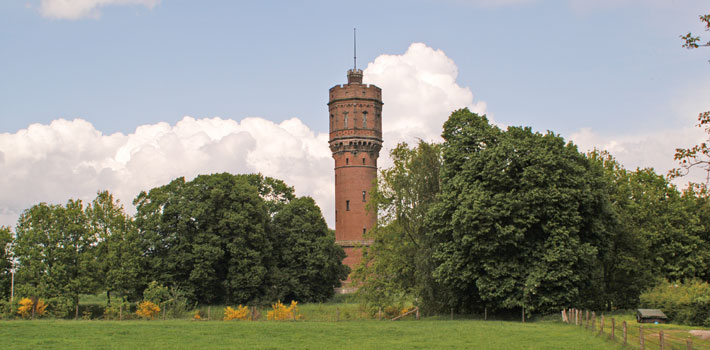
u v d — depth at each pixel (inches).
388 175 2231.8
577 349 1117.7
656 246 2329.0
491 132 1968.5
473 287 1977.1
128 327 1525.6
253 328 1519.4
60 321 1770.4
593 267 1950.1
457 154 1963.6
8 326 1540.4
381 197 2233.0
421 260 2039.9
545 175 1748.3
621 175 2423.7
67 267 2332.7
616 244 2183.8
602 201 1867.6
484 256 1811.0
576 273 1795.0
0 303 2098.9
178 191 2962.6
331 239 3521.2
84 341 1239.5
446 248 1866.4
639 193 2381.9
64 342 1220.5
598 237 1891.0
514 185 1790.1
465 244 1765.5
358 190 3981.3
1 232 2581.2
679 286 1908.2
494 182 1806.1
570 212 1758.1
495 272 1782.7
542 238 1823.3
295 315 2097.7
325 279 3442.4
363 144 4010.8
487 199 1763.0
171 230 2878.9
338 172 4045.3
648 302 1934.1
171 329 1477.6
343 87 4067.4
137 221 2876.5
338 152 4042.8
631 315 1914.4
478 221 1733.5
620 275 2244.1
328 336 1360.7
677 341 1150.3
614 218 1918.1
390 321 1865.2
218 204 3002.0
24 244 2324.1
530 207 1761.8
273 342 1248.2
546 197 1731.1
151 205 2888.8
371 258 2239.2
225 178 3065.9
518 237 1739.7
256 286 3011.8
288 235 3442.4
